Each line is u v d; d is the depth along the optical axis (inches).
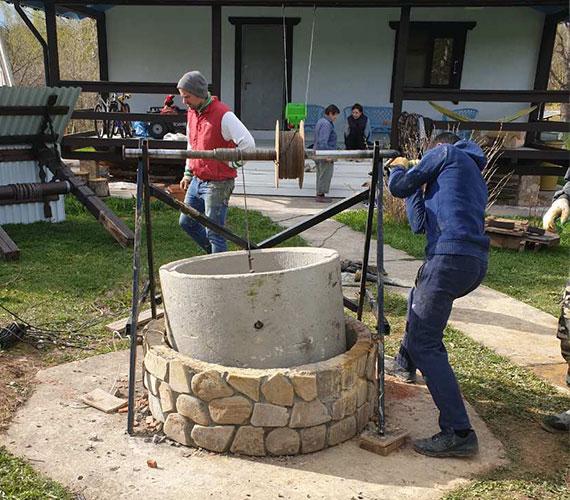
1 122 322.0
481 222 123.3
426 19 564.7
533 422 137.0
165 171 539.2
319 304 127.3
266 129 653.9
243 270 151.6
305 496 107.3
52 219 357.1
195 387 118.2
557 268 287.3
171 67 592.1
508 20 556.1
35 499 104.3
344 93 591.2
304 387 116.3
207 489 108.5
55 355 169.2
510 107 580.1
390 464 118.1
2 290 221.0
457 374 162.4
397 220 382.3
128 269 255.8
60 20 1050.1
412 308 124.2
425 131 440.8
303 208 447.8
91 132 559.2
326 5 445.7
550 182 571.2
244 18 576.4
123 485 109.3
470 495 108.3
